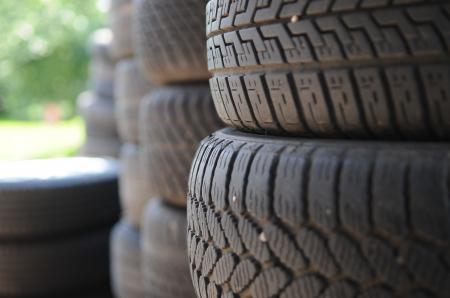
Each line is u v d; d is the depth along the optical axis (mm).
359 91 985
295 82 1046
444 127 964
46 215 3088
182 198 2164
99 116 4949
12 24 10336
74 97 11656
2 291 3096
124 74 2891
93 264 3262
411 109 962
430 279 904
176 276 2189
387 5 949
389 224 913
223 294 1144
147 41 2189
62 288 3172
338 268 955
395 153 937
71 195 3148
